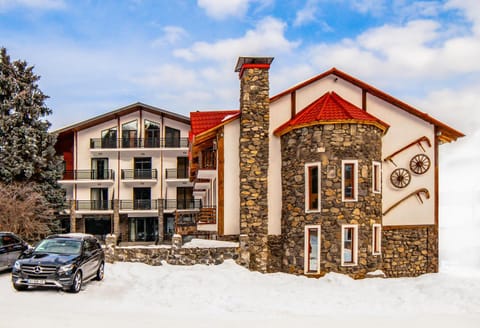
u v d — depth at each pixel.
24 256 13.62
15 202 28.50
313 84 21.14
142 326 9.82
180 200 40.06
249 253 19.28
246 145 19.89
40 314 10.45
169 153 40.22
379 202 19.28
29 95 34.09
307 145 18.95
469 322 11.23
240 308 12.35
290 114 20.78
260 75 20.20
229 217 20.11
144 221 40.41
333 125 18.59
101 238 38.97
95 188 39.97
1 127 32.38
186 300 13.16
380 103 21.55
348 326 10.54
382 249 20.81
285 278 17.50
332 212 18.31
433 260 21.20
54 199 34.75
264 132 20.02
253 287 15.62
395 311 12.56
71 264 13.13
